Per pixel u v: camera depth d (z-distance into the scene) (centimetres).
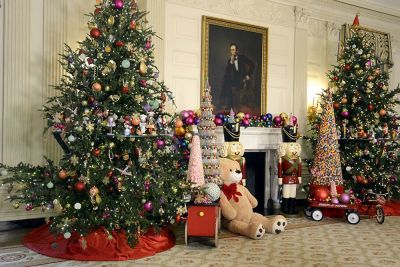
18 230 536
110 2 454
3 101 536
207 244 478
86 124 422
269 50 761
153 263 402
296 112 790
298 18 793
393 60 952
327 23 842
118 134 431
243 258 421
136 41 465
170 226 574
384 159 714
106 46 443
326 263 406
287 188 679
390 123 746
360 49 741
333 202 613
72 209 424
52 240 446
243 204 549
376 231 558
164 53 639
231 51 709
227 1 710
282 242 490
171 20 652
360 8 869
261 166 759
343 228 576
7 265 387
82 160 427
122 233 441
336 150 652
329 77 766
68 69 456
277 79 772
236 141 604
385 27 931
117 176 441
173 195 462
